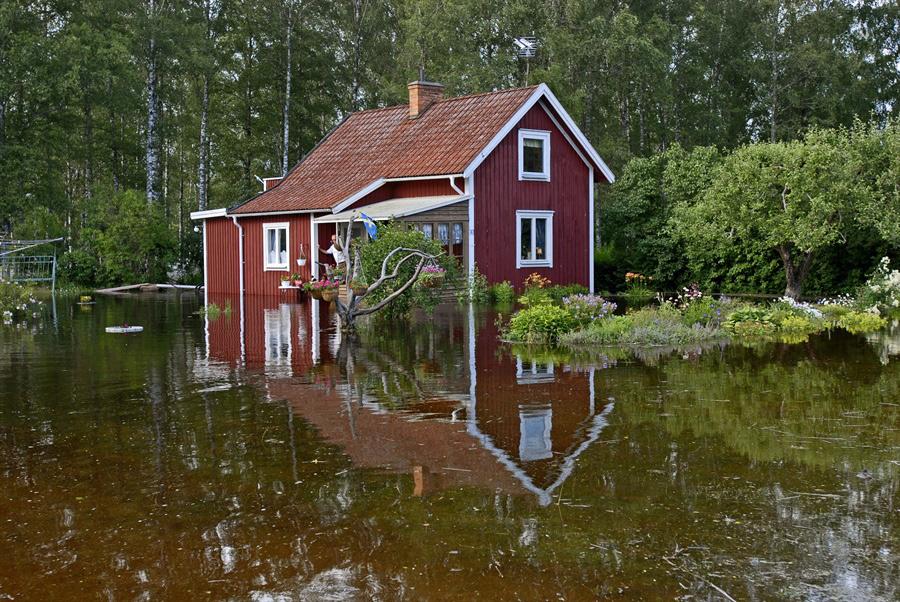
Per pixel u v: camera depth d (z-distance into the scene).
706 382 9.95
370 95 47.56
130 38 38.56
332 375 10.74
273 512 5.51
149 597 4.33
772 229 22.45
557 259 27.12
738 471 6.27
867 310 18.48
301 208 25.69
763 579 4.42
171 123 45.09
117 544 5.02
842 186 21.28
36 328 17.62
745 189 22.78
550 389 9.55
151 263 36.62
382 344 13.91
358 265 16.34
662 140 46.06
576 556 4.74
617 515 5.36
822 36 42.84
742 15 44.09
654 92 39.47
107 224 36.28
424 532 5.12
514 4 37.97
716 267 27.89
